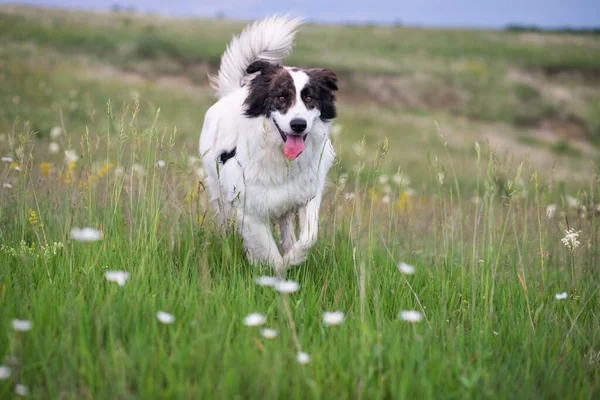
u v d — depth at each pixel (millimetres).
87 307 3318
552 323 3898
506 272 4715
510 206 4574
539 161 17969
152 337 2984
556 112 27891
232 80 5555
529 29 57031
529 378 2996
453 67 31984
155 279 3820
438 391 2766
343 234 4711
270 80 4363
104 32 28812
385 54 34219
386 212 6582
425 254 5422
